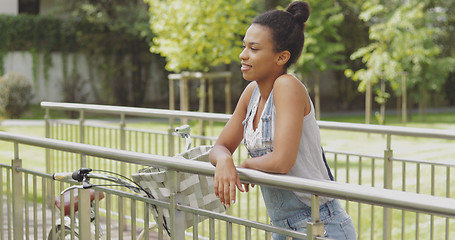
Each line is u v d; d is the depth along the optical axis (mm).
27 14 19688
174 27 10344
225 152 1926
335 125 3281
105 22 19359
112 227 4527
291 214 1944
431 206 1357
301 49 1919
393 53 12734
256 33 1869
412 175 7078
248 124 1984
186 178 2164
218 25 10125
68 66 19875
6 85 16297
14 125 14484
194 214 1943
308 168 1896
